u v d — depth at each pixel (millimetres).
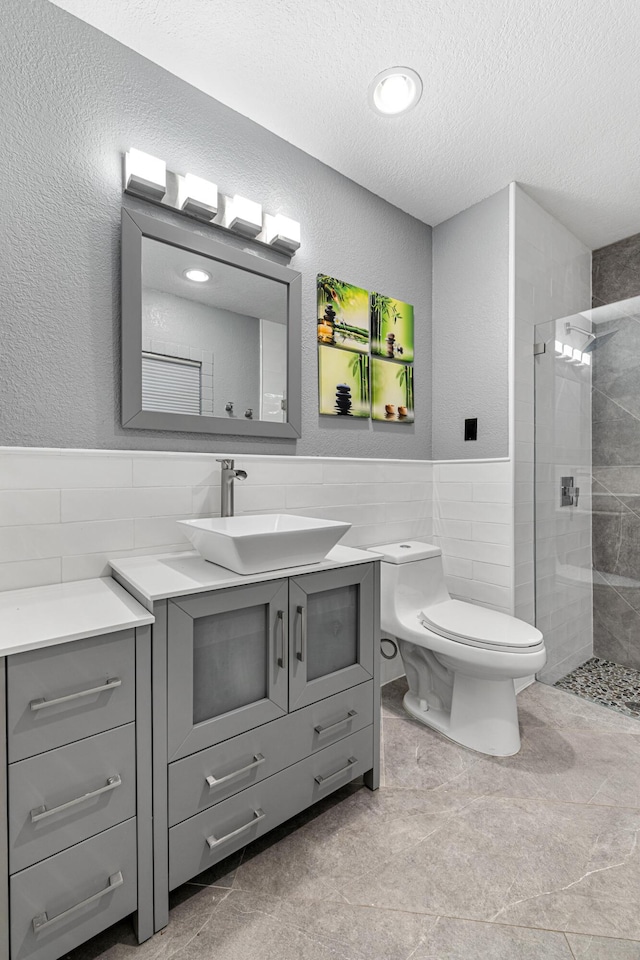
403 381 2398
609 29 1415
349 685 1443
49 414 1354
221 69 1581
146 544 1513
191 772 1094
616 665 2543
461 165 2074
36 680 887
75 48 1396
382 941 1022
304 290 1989
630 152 1988
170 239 1562
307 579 1328
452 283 2477
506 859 1239
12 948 863
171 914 1088
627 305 2375
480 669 1657
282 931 1048
